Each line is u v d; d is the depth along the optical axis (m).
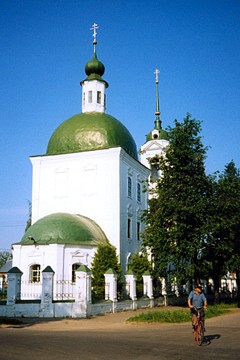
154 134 52.03
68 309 23.80
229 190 32.16
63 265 30.98
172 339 14.35
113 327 19.28
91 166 39.34
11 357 10.66
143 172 45.69
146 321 21.06
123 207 39.03
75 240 32.28
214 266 34.22
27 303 24.03
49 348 12.12
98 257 32.69
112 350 11.84
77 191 39.34
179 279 29.42
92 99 44.53
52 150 41.41
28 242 31.78
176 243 29.28
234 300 44.16
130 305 29.19
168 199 30.34
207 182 31.03
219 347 12.52
